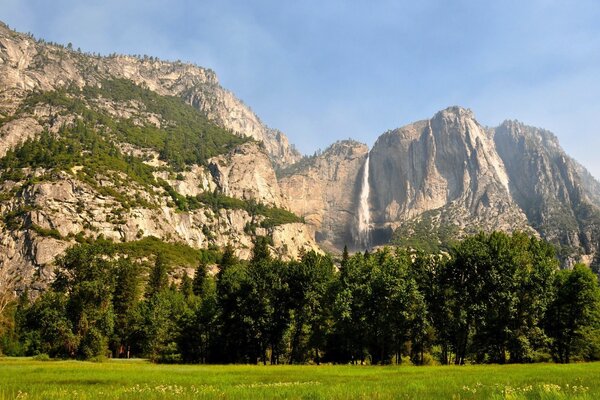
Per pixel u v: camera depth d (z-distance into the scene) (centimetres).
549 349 6938
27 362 6600
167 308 9894
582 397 1955
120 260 10825
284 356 8650
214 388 2728
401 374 3956
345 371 4584
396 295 6844
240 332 8238
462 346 7244
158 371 4684
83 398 2269
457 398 2062
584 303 6656
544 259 7194
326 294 7812
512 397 1978
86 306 8288
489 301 6694
